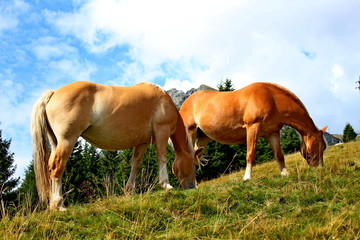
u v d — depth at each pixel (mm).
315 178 6137
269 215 4633
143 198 5316
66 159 5441
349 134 35688
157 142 6715
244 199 5305
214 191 5684
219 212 4875
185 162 7461
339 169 6621
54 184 5297
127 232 4227
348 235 3502
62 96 5551
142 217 4645
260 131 7938
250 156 7777
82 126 5629
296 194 5336
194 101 9742
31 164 22312
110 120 5996
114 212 4793
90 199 6004
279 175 7051
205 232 4066
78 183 18438
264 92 7992
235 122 8359
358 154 11977
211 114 8852
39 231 4238
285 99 8008
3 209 4723
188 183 7512
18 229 4152
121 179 18047
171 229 4312
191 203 5125
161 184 6598
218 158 24766
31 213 4820
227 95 8773
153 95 6723
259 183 6074
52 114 5496
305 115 8016
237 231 4078
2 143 21703
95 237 4160
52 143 5859
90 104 5785
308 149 7984
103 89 6070
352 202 4797
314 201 5043
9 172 21016
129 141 6488
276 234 3754
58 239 4027
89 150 26000
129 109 6215
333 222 3781
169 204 5047
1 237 3910
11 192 19266
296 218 4332
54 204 5145
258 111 7820
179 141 7453
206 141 10156
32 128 5477
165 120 6789
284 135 34250
